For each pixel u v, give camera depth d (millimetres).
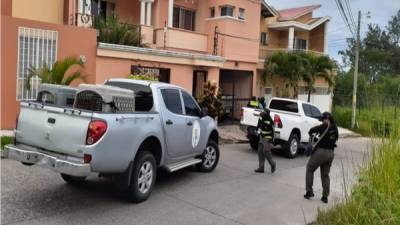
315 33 31812
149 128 7441
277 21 29031
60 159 6324
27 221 5922
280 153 15531
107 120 6367
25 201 6809
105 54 15195
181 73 18359
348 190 8242
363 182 6074
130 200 7227
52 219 6090
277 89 25094
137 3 21391
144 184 7449
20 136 6902
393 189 5500
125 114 6789
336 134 8656
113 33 16562
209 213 7125
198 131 9516
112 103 6707
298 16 29469
